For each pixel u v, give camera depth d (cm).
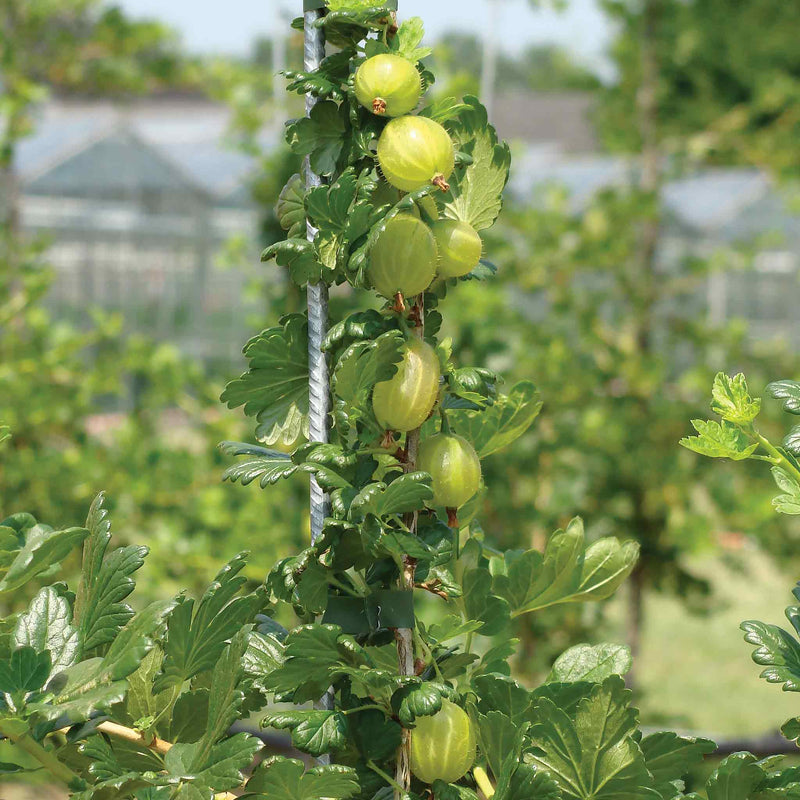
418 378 67
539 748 68
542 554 75
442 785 68
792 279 907
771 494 277
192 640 68
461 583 73
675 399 303
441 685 65
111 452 252
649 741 70
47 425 261
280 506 234
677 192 873
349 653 66
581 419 278
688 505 288
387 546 65
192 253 913
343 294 215
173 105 1992
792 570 287
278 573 67
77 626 69
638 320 324
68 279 862
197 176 888
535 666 279
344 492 66
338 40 70
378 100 67
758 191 848
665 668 512
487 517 264
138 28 344
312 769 65
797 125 357
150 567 221
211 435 253
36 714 64
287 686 66
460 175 72
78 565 227
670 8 336
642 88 336
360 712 69
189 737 72
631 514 297
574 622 282
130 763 70
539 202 340
